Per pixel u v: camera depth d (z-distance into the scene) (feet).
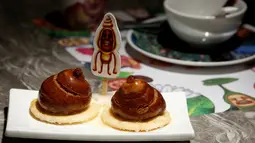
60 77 1.26
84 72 1.68
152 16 2.28
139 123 1.25
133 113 1.24
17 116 1.27
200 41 1.78
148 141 1.24
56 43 1.96
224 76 1.69
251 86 1.61
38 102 1.31
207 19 1.70
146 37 1.94
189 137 1.21
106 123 1.26
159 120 1.26
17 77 1.62
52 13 2.33
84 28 2.12
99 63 1.39
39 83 1.58
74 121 1.26
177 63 1.70
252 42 1.91
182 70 1.73
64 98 1.25
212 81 1.65
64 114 1.27
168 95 1.41
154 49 1.82
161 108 1.27
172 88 1.58
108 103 1.37
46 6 2.46
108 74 1.40
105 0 2.11
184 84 1.62
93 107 1.32
